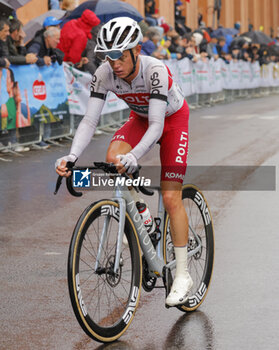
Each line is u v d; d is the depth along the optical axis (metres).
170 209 5.07
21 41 13.34
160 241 5.14
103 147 14.50
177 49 22.61
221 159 12.74
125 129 5.10
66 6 17.81
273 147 14.24
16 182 10.66
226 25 43.94
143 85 4.78
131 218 4.84
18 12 21.52
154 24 21.64
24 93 13.27
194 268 5.58
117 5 17.27
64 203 9.22
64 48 15.32
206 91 25.58
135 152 4.55
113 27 4.46
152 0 22.83
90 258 5.74
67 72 14.98
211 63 26.05
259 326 4.91
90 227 4.62
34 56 13.34
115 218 4.68
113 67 4.61
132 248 4.84
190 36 23.75
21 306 5.38
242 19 48.03
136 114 5.14
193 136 16.16
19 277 6.12
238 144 14.73
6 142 13.27
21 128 13.55
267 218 8.21
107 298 4.88
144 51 18.41
